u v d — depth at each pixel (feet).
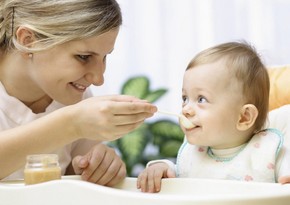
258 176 3.17
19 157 2.71
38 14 3.17
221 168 3.28
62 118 2.64
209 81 3.26
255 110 3.27
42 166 2.57
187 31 8.76
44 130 2.67
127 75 8.78
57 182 2.27
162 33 8.80
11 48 3.38
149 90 7.89
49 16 3.12
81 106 2.64
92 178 3.00
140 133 7.52
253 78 3.33
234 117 3.26
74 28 3.04
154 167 3.17
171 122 7.75
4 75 3.55
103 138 2.66
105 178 3.01
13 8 3.30
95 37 3.09
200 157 3.43
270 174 3.15
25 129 2.71
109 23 3.13
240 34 8.60
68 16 3.06
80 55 3.17
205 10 8.71
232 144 3.33
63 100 3.35
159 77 8.82
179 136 7.59
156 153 7.96
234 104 3.25
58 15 3.09
